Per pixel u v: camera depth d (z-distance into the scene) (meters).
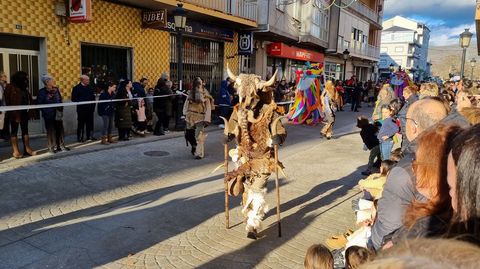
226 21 15.10
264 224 5.11
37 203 5.47
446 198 1.61
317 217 5.40
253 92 4.64
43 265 3.87
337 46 27.47
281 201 6.04
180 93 11.38
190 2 12.74
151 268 3.89
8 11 9.09
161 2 11.76
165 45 13.80
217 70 16.77
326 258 2.74
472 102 5.13
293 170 7.93
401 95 15.09
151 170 7.45
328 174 7.70
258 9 16.94
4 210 5.16
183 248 4.34
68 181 6.48
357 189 6.75
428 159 1.77
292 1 19.77
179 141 10.34
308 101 14.84
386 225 2.31
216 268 3.94
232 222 5.11
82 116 9.48
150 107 11.34
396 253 0.84
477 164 1.10
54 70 10.27
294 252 4.34
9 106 7.16
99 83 11.49
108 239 4.49
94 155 8.32
